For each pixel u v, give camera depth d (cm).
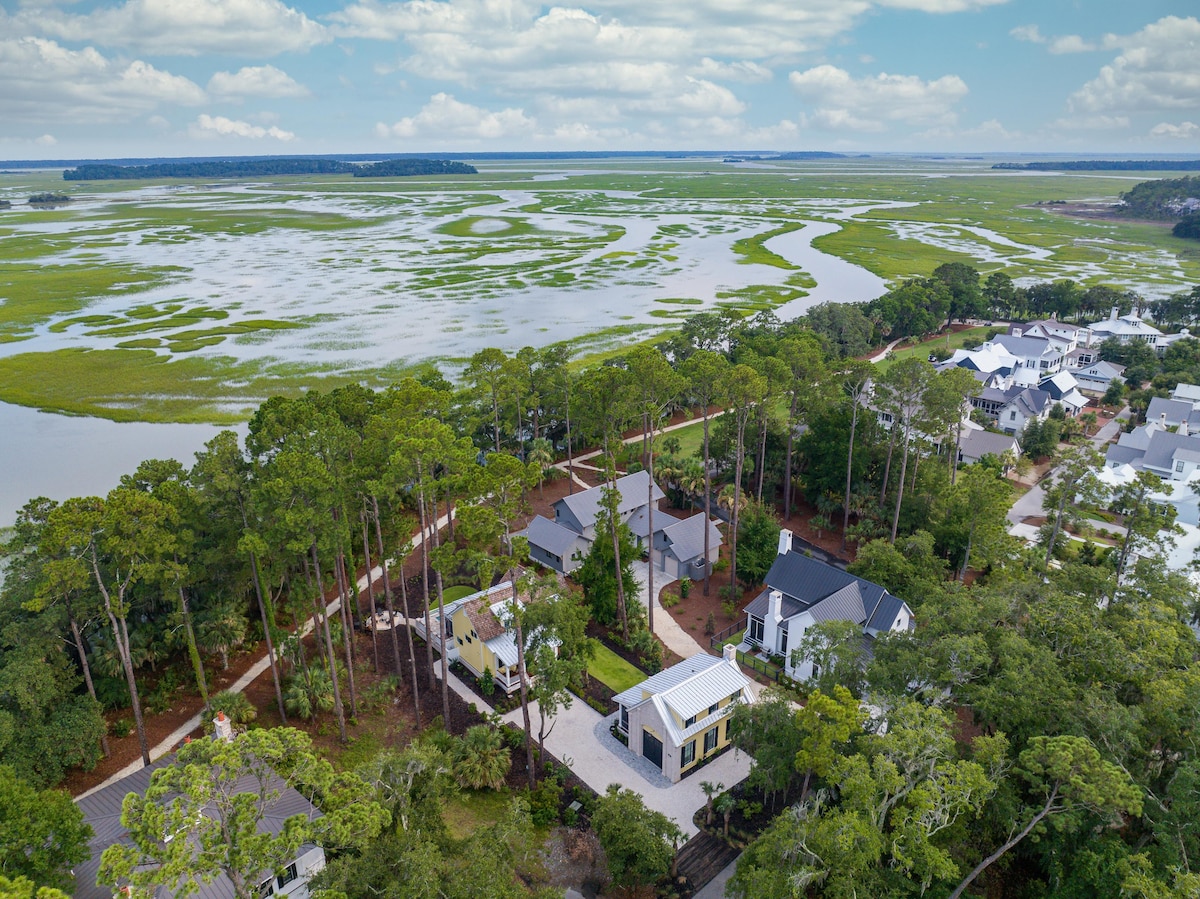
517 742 5628
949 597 5419
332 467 5775
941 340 17775
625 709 5641
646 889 4438
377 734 5728
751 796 5072
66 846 3466
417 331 17475
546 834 4872
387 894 3403
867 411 8725
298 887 4050
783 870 3669
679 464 9706
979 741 3966
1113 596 5653
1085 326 18150
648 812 4391
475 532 5091
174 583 5122
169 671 6016
